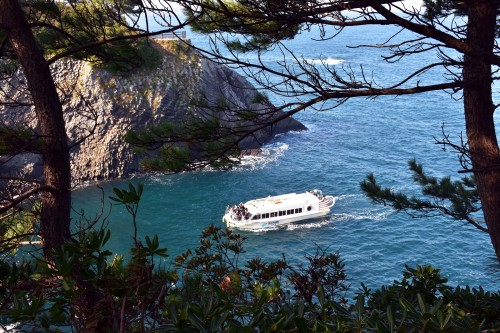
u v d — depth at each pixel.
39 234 7.42
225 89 63.84
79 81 61.88
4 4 7.54
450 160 68.56
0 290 3.79
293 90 6.86
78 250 3.31
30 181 7.55
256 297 3.84
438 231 46.72
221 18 6.88
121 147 62.97
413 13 6.29
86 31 7.65
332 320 3.33
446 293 5.16
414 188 58.50
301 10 6.30
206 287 5.05
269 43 7.26
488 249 43.22
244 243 48.16
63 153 7.95
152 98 64.00
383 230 48.09
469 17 7.30
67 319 3.82
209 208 54.09
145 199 55.59
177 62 65.00
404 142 78.00
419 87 6.89
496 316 4.72
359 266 41.66
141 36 7.09
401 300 3.28
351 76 6.91
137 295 3.44
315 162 67.75
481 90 7.48
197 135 7.37
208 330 2.95
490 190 7.77
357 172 64.44
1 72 9.58
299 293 6.61
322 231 49.41
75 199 56.06
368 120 91.00
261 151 71.12
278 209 51.31
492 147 7.65
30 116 52.53
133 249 3.46
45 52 8.59
